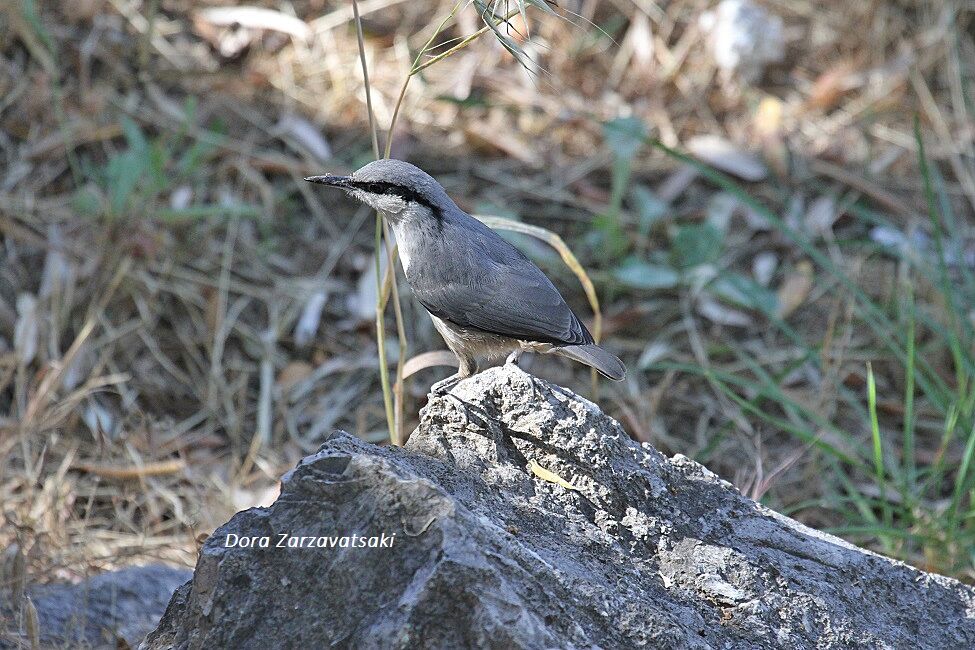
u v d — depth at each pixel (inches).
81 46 556.1
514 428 258.2
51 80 539.2
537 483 251.8
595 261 517.3
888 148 579.2
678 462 272.7
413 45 596.7
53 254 480.4
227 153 536.7
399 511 213.2
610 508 252.1
